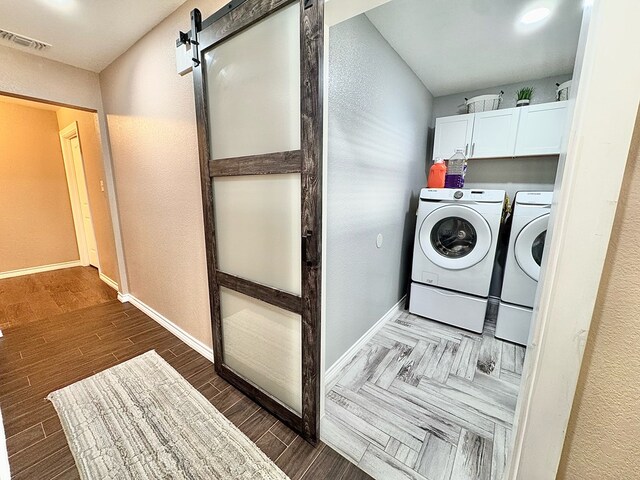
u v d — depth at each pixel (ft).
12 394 5.50
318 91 3.41
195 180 6.12
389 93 6.89
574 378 1.93
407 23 5.87
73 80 8.18
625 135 1.58
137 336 7.82
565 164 1.80
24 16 5.70
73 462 4.13
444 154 9.35
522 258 7.16
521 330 7.34
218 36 4.47
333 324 5.86
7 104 12.39
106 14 5.71
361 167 6.06
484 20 5.78
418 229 8.65
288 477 3.95
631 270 1.71
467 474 4.05
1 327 8.30
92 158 10.55
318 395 4.31
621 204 1.69
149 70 6.59
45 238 13.89
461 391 5.72
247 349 5.45
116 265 9.95
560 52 7.04
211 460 4.17
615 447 1.90
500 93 8.64
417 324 8.52
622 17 1.49
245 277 5.11
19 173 12.94
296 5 3.62
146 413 5.06
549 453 2.11
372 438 4.61
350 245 6.07
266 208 4.55
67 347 7.24
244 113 4.54
